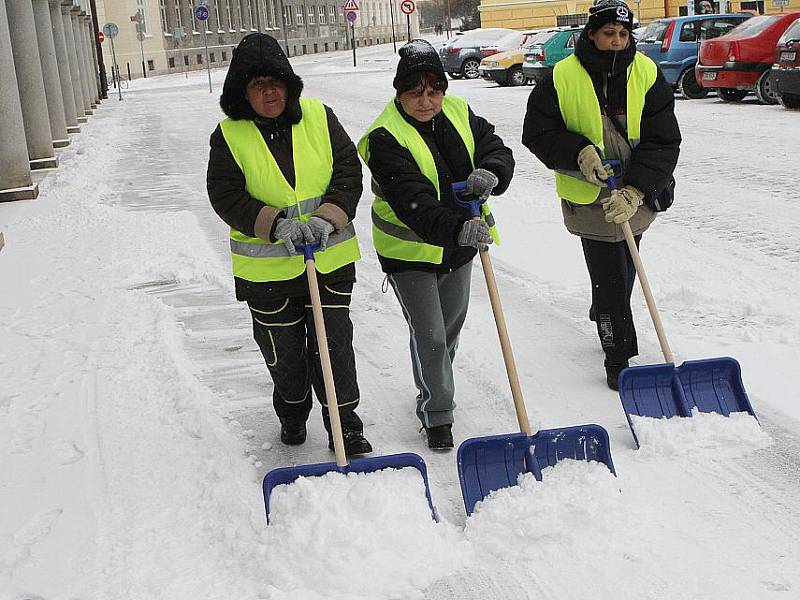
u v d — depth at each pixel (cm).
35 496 415
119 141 1923
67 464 446
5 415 507
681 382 447
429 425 445
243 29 6519
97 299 727
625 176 471
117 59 5291
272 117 413
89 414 502
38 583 345
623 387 441
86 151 1770
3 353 611
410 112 420
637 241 498
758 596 313
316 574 334
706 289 643
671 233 818
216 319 666
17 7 1522
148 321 662
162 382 542
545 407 484
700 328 579
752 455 418
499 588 328
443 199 427
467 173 430
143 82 4766
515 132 1574
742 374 503
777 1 2088
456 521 377
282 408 450
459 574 338
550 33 2527
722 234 805
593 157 462
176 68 5675
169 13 5638
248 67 402
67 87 2191
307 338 445
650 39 1986
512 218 934
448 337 466
